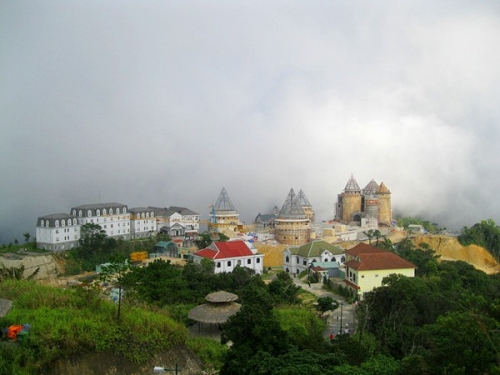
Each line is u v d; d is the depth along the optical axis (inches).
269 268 5634.8
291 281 4239.7
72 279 4940.9
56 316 1620.3
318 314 3184.1
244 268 4323.3
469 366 1535.4
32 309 1679.4
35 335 1483.8
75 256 5703.7
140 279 2230.6
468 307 2447.1
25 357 1395.2
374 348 2199.8
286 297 3481.8
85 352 1529.3
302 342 1852.9
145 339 1716.3
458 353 1565.0
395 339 2311.8
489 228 7775.6
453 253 7337.6
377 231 7573.8
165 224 7514.8
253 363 1471.5
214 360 1947.6
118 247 6127.0
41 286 1983.3
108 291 2815.0
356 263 4008.4
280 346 1631.4
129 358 1612.9
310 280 4638.3
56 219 5757.9
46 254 5447.8
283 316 2721.5
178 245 6456.7
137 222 6988.2
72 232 5949.8
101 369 1528.1
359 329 2500.0
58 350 1455.5
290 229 6845.5
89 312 1728.6
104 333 1614.2
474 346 1579.7
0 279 2239.2
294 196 7204.7
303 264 5152.6
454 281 4227.4
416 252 5743.1
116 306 1895.9
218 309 2536.9
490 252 7544.3
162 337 1788.9
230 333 1688.0
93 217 6333.7
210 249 5044.3
